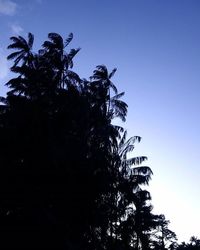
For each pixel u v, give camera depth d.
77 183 15.80
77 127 18.28
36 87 18.58
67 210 15.41
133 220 23.98
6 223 14.20
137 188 24.72
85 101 19.86
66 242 14.18
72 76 21.14
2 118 17.06
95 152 18.47
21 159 15.84
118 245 21.12
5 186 14.87
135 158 24.81
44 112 17.11
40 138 16.00
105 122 22.28
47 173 15.36
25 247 13.84
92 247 16.45
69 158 15.87
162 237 56.44
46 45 21.91
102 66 27.55
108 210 18.20
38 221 13.86
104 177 17.33
